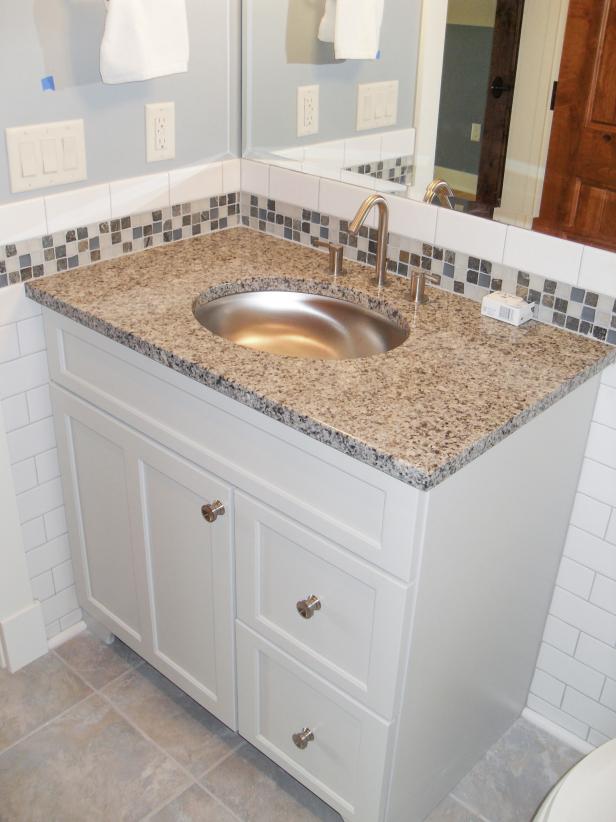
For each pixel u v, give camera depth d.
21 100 1.56
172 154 1.86
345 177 1.81
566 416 1.48
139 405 1.58
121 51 1.58
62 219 1.70
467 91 1.55
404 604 1.25
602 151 1.41
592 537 1.69
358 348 1.68
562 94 1.43
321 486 1.30
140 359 1.51
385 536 1.23
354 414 1.25
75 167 1.68
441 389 1.33
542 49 1.44
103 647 2.08
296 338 1.74
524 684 1.88
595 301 1.50
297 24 1.77
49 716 1.90
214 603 1.63
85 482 1.84
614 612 1.71
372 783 1.47
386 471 1.16
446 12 1.54
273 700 1.63
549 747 1.87
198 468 1.51
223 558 1.54
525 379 1.37
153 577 1.77
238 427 1.39
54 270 1.73
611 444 1.59
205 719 1.91
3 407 1.75
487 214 1.60
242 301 1.76
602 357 1.46
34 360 1.77
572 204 1.47
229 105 1.94
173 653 1.83
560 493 1.60
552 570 1.74
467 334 1.53
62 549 2.01
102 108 1.69
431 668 1.42
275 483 1.37
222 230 2.04
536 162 1.50
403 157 1.69
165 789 1.75
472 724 1.71
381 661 1.33
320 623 1.42
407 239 1.74
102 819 1.68
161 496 1.64
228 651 1.66
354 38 1.69
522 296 1.60
